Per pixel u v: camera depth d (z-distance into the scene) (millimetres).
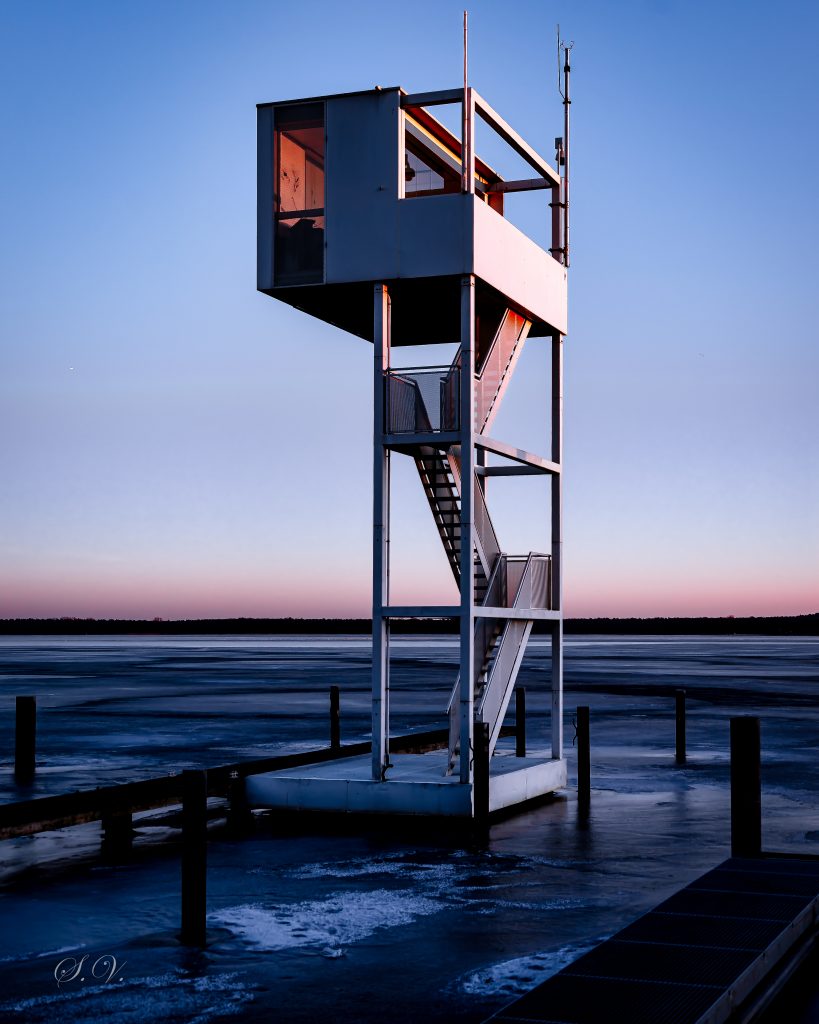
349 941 9531
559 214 18484
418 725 29031
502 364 16953
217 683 50094
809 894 9484
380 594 15125
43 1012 7820
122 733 27062
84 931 9883
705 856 12961
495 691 16109
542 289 17359
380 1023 7605
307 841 13922
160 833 15023
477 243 14922
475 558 16656
